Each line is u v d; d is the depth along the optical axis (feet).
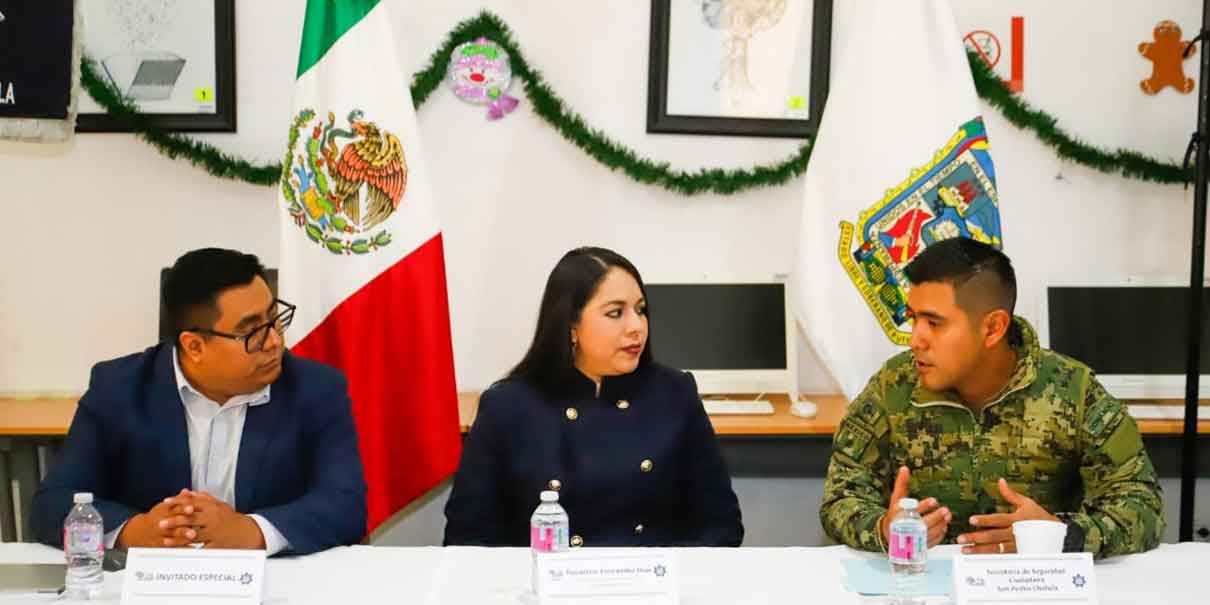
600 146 9.88
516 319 10.23
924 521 5.34
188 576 4.60
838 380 8.97
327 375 6.45
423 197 8.71
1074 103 10.20
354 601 4.86
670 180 9.98
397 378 8.68
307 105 8.58
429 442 8.66
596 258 6.54
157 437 5.98
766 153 10.15
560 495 6.43
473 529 6.43
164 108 9.77
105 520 5.46
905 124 8.78
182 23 9.69
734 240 10.23
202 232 9.99
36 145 9.83
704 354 9.62
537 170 10.09
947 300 5.87
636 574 4.67
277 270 9.55
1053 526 4.91
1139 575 5.29
